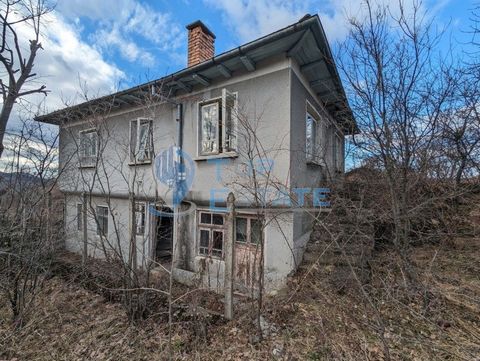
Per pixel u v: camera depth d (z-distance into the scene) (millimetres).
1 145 5605
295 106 5492
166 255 7555
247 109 5758
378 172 4664
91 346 3529
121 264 4250
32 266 4605
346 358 2797
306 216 6066
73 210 8773
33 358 3363
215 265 6137
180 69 6176
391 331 3172
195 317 3863
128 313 4078
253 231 5758
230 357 3088
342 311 3662
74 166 7660
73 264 6531
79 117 7051
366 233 4520
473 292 3740
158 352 3287
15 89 6117
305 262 5219
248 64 5480
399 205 4090
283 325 3580
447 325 3268
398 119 4016
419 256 4863
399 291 3738
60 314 4266
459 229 5125
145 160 7363
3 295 4707
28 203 4621
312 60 5625
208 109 6531
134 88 6379
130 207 5125
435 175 4902
